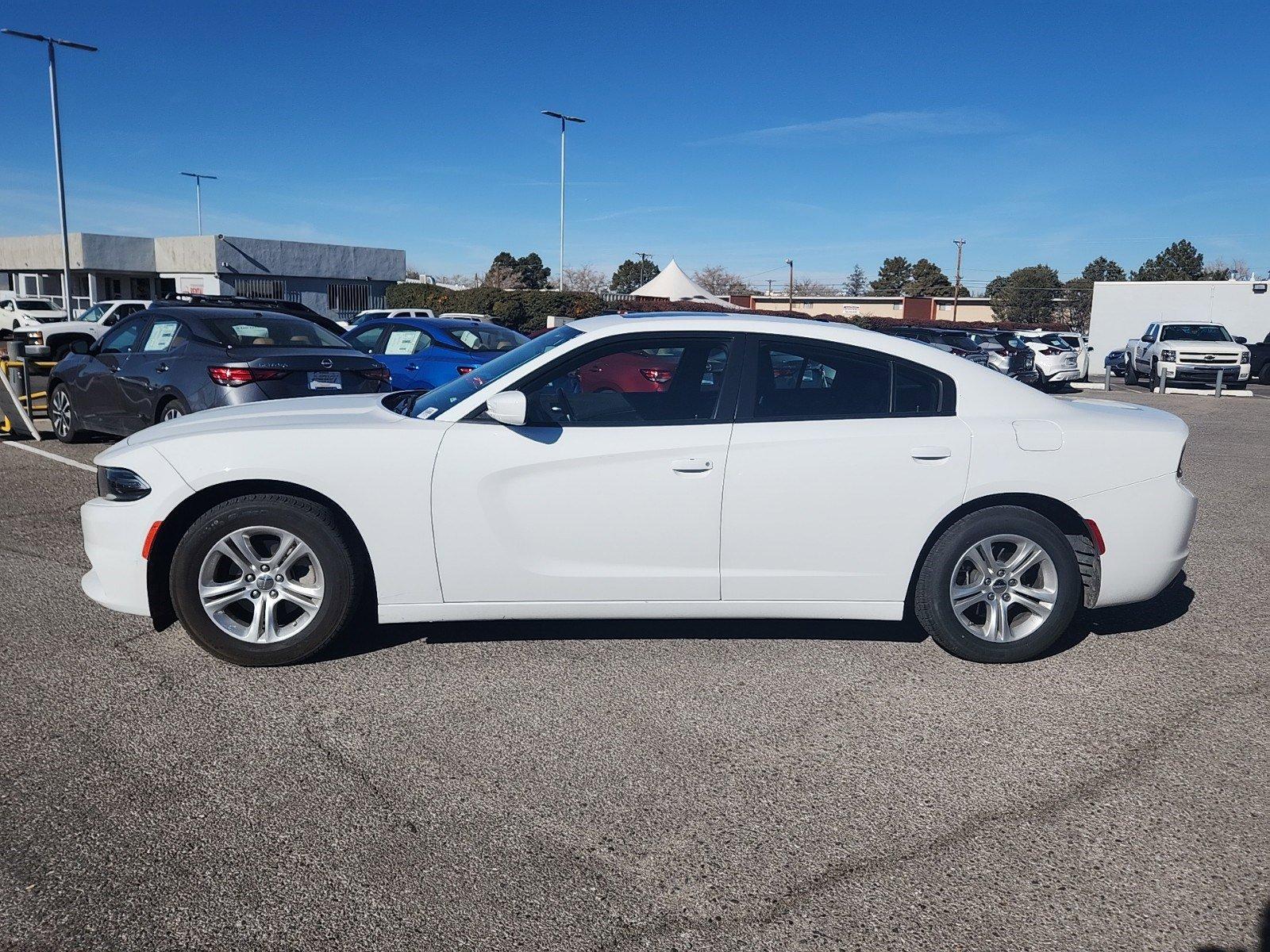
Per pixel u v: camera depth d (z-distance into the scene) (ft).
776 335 13.88
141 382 28.12
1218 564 20.61
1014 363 77.00
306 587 13.57
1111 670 14.19
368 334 39.47
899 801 10.37
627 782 10.68
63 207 101.86
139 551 13.32
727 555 13.62
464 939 8.05
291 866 9.01
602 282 256.52
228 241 132.57
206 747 11.29
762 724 12.19
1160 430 14.20
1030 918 8.43
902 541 13.74
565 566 13.56
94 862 8.99
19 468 28.68
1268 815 10.16
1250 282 108.17
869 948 8.03
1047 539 13.88
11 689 12.82
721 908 8.52
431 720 12.16
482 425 13.51
